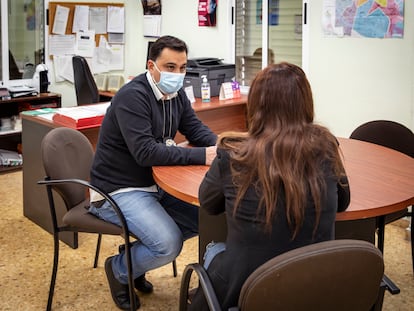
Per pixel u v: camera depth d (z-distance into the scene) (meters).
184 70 2.40
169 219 2.33
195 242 3.32
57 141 2.45
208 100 4.24
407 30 3.60
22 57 5.18
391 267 2.99
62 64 5.39
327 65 4.11
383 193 1.88
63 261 3.05
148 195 2.38
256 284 1.33
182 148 2.28
